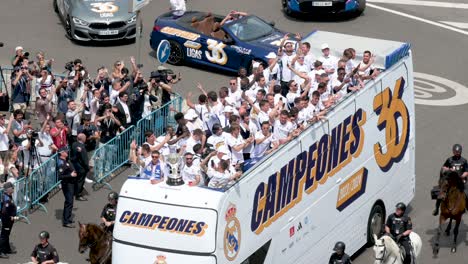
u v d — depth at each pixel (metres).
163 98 94.19
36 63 107.19
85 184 86.75
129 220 61.81
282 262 68.06
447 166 79.69
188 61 109.88
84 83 92.00
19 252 76.88
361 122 75.00
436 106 102.69
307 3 120.62
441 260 76.94
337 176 72.94
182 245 60.72
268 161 65.19
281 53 85.75
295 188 68.44
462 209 76.31
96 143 90.69
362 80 75.69
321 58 82.50
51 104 93.06
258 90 78.06
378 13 126.31
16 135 86.25
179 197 61.00
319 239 72.00
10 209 75.25
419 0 132.50
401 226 72.31
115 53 113.19
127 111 89.44
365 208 77.19
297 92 79.19
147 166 71.06
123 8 115.19
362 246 78.00
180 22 110.81
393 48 80.00
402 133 80.56
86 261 76.00
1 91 103.12
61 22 122.00
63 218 80.50
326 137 71.12
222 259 61.19
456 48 116.69
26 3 128.50
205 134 77.31
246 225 63.47
